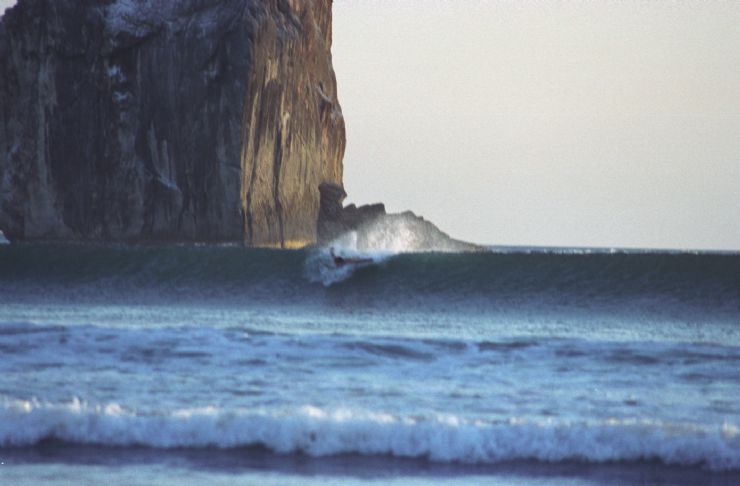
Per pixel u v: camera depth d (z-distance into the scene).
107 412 63.81
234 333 98.06
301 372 81.81
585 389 76.44
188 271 164.00
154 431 62.34
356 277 159.62
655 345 96.00
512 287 154.00
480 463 59.56
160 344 91.81
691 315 134.62
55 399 70.12
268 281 162.12
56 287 158.62
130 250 166.25
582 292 151.75
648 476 57.25
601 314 135.62
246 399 71.12
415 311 139.50
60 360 84.75
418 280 159.38
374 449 61.03
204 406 68.62
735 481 56.44
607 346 94.88
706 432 60.84
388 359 88.25
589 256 157.75
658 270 152.62
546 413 67.94
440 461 59.94
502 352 91.81
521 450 60.47
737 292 147.25
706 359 89.44
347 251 168.38
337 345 93.44
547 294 151.62
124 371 80.81
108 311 131.12
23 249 166.50
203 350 89.88
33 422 62.72
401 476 56.75
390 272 159.88
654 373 83.31
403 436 61.22
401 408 68.81
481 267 158.00
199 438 62.09
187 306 142.12
